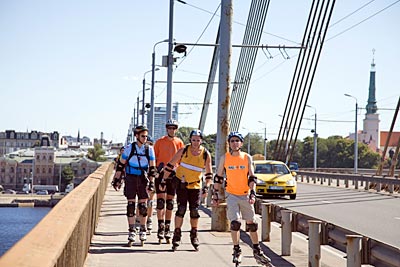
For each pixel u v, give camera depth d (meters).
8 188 93.12
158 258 9.87
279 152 46.91
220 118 14.15
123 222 14.52
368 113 140.88
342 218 19.31
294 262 10.01
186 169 10.73
